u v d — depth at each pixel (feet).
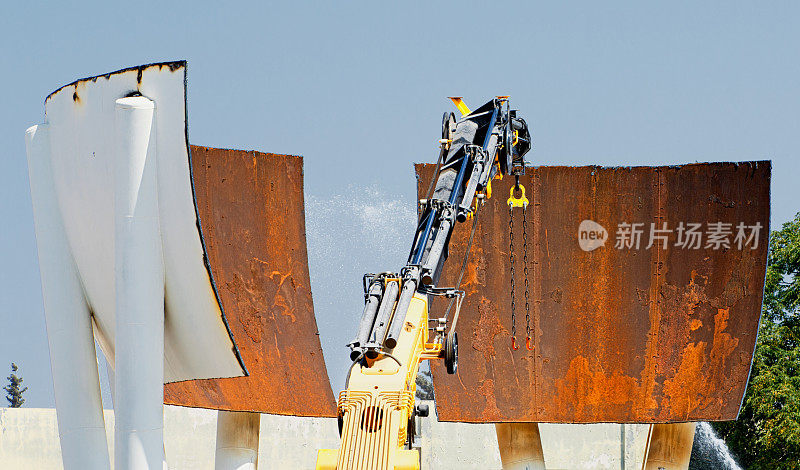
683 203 158.51
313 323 163.12
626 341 159.12
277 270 162.09
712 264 157.17
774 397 272.31
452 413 157.38
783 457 277.64
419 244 119.44
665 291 159.02
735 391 152.66
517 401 158.51
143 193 106.32
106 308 117.91
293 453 248.52
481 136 139.54
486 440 254.47
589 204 161.79
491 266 163.12
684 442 155.63
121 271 106.83
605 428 260.42
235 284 157.38
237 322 157.17
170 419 242.99
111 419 232.32
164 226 108.17
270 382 156.97
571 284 161.89
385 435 97.45
